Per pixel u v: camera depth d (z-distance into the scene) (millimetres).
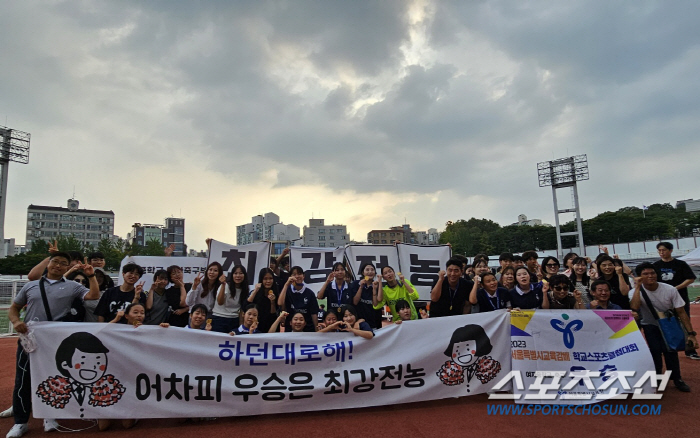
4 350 9711
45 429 4500
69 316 5086
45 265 5281
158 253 57000
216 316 6062
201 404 4641
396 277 7160
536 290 5898
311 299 6391
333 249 9008
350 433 4281
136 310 4996
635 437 4129
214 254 8477
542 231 72000
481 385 5211
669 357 5582
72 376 4500
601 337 5281
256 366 4812
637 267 5902
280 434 4281
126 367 4602
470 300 5898
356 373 4945
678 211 83188
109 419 4523
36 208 85250
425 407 5035
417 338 5207
